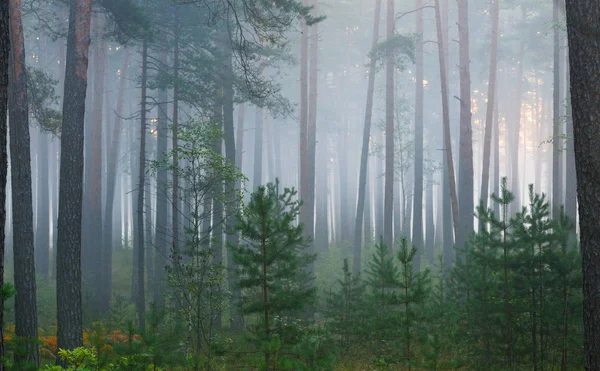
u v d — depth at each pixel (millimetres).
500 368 13695
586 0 7379
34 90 20531
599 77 7285
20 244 13195
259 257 11172
